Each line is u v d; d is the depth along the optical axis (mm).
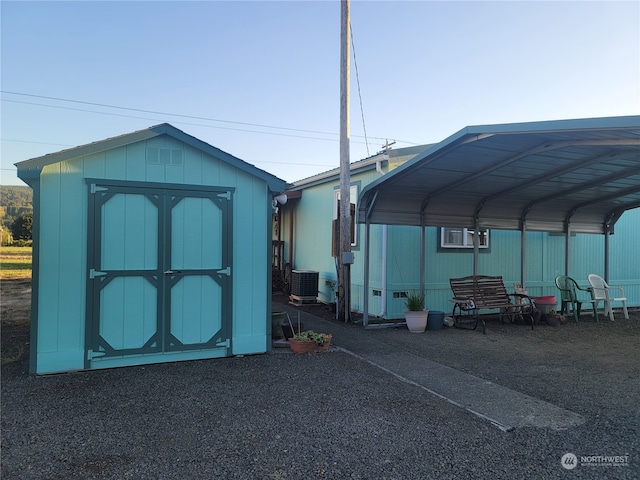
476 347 6449
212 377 4762
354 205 9461
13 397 4113
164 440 3246
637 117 3973
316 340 5938
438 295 9008
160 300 5234
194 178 5414
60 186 4852
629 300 11055
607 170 6789
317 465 2902
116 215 5062
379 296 8773
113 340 5027
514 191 8039
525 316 8500
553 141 5461
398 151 8562
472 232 9391
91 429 3426
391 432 3426
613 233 10289
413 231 8828
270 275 5840
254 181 5746
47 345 4789
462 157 6160
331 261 10805
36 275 4762
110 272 5016
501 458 3020
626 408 3994
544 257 10164
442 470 2854
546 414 3832
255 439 3277
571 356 5961
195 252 5410
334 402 4062
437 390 4453
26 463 2895
